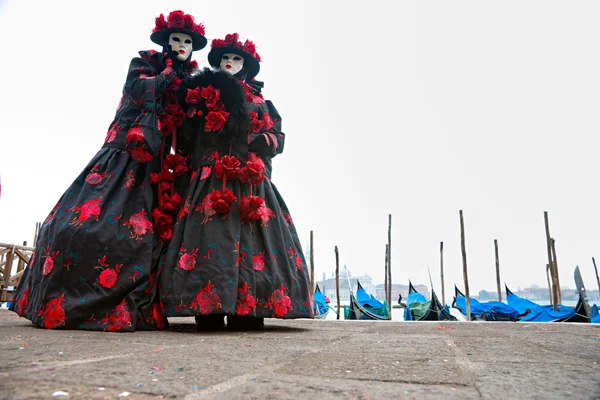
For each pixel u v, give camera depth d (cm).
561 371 133
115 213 301
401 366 142
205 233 307
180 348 183
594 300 7500
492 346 206
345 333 290
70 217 294
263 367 137
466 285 1302
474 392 104
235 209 318
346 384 112
